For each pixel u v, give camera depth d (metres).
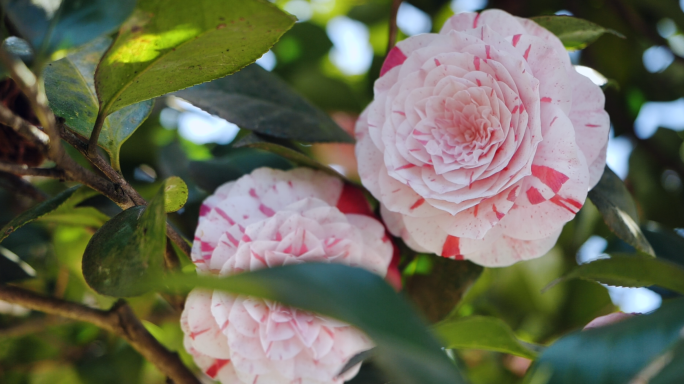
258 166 0.52
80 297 0.58
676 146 0.64
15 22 0.37
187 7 0.38
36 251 0.58
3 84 0.44
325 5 0.72
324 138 0.49
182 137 0.63
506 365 0.60
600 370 0.36
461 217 0.44
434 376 0.33
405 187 0.44
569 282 0.62
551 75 0.43
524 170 0.42
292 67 0.64
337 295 0.32
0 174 0.50
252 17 0.38
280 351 0.44
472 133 0.44
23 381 0.57
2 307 0.55
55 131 0.37
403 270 0.48
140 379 0.56
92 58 0.43
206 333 0.45
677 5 0.62
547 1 0.64
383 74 0.45
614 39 0.64
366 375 0.46
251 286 0.30
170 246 0.44
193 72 0.40
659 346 0.36
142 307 0.53
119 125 0.42
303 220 0.44
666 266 0.42
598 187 0.46
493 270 0.61
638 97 0.66
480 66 0.44
